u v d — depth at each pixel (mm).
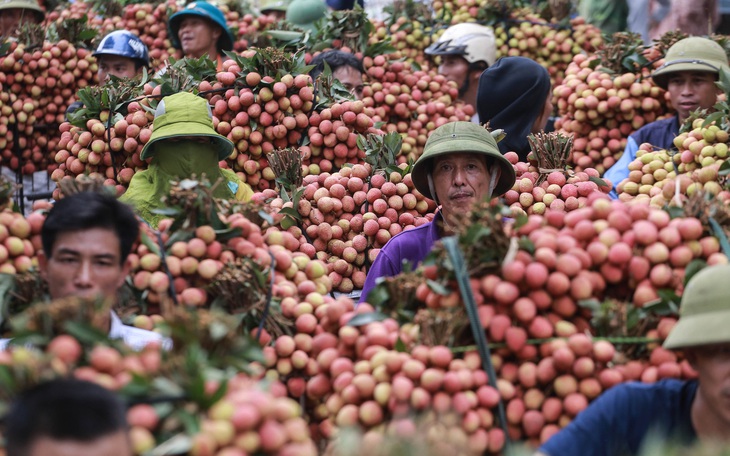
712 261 3127
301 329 3412
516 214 3186
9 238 3410
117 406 2246
